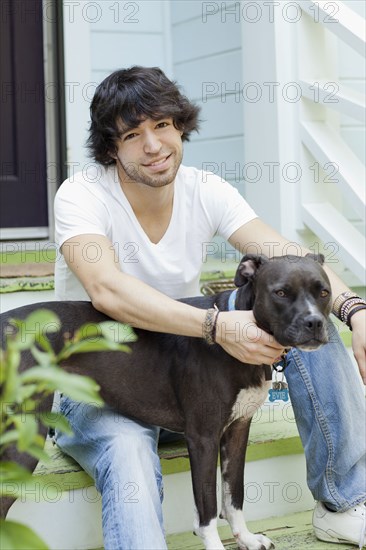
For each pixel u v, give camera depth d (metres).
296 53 4.05
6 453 2.34
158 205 2.83
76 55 4.66
